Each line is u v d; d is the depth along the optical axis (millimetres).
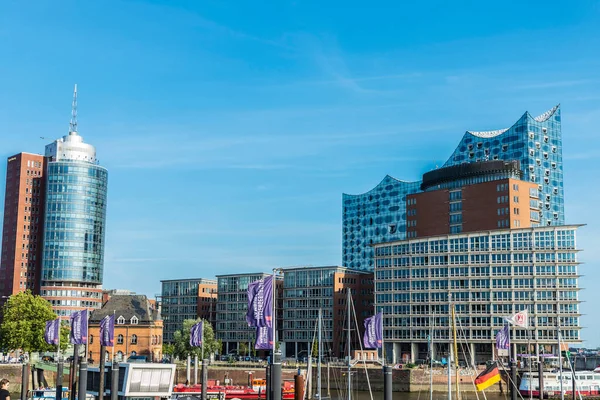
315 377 194125
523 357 193500
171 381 94000
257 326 69562
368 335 94188
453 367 182625
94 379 106312
